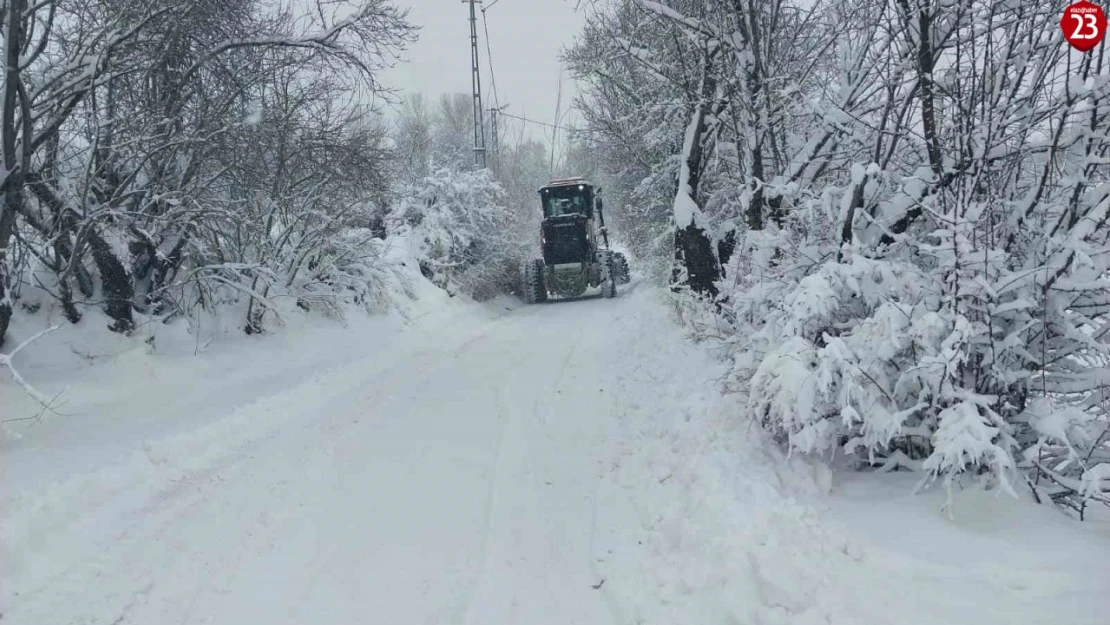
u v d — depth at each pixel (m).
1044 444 4.66
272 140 11.09
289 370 10.59
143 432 6.97
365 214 15.55
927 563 3.63
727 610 3.52
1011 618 3.05
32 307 9.18
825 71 8.13
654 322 13.82
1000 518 4.12
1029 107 4.91
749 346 6.04
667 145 14.38
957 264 4.54
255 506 5.57
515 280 26.67
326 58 10.45
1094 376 4.62
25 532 4.68
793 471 4.97
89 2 8.70
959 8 4.98
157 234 10.22
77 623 3.91
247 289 10.99
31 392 6.54
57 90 8.37
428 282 19.70
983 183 5.04
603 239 28.70
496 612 3.98
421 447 7.09
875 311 4.98
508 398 9.21
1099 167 4.85
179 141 8.94
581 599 4.09
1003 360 4.76
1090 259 4.32
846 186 6.23
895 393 4.71
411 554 4.72
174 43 9.47
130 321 9.95
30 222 8.80
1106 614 3.00
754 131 7.93
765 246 6.19
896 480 4.92
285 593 4.23
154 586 4.32
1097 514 4.52
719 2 8.06
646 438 6.79
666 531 4.63
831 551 3.80
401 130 27.75
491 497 5.72
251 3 10.96
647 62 10.54
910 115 5.68
